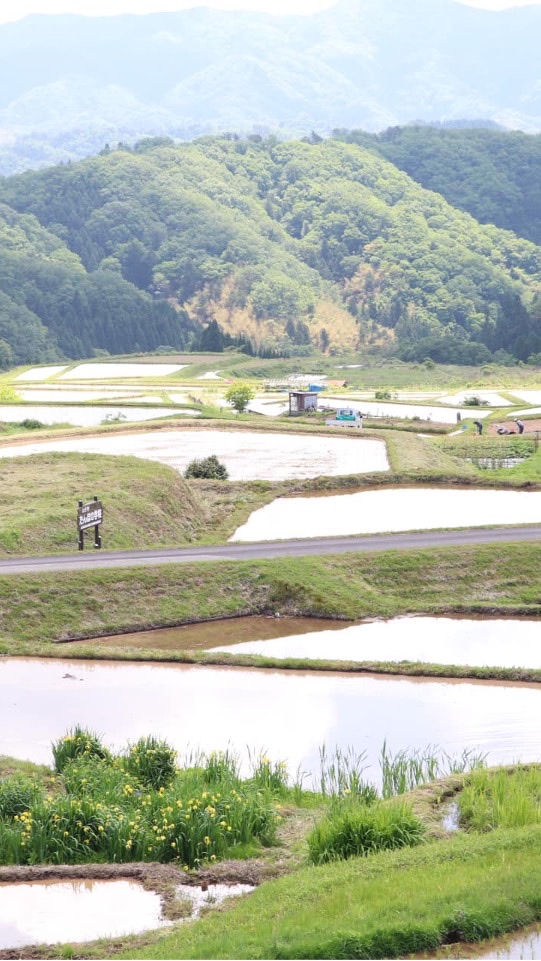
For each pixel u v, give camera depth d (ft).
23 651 101.55
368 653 101.76
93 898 53.26
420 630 110.32
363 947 42.68
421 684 92.27
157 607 114.52
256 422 258.78
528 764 68.74
